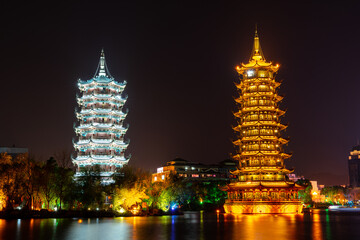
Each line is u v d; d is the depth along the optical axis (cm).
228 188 15325
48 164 12925
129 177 13875
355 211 17962
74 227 7775
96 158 17725
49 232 6675
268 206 14500
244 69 16088
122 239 5591
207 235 6109
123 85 19538
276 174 15200
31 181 12450
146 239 5606
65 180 13000
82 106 19175
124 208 13575
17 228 7506
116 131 18850
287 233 6400
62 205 13538
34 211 11556
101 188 14025
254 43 16900
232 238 5662
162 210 14500
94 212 12319
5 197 12531
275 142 15462
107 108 18775
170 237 5838
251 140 15325
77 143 18350
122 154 18950
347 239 5528
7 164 12850
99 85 18888
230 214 14562
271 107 15575
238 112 16025
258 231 6788
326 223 8931
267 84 15838
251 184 14975
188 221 9825
